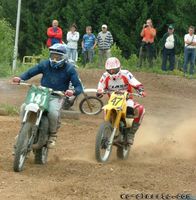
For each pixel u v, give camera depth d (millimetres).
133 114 19203
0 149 19656
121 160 19438
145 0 70750
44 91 17312
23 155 16594
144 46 45125
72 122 26734
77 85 17891
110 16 72312
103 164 18047
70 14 75562
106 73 19219
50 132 17594
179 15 64438
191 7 64188
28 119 17047
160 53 51906
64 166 17516
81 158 19156
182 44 62812
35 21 82875
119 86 19188
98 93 19266
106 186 15180
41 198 13844
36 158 17656
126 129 19328
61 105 17781
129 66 47406
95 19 74000
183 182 16094
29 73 17984
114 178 16109
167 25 70188
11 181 15320
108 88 19312
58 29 41281
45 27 80562
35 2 85188
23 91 35375
